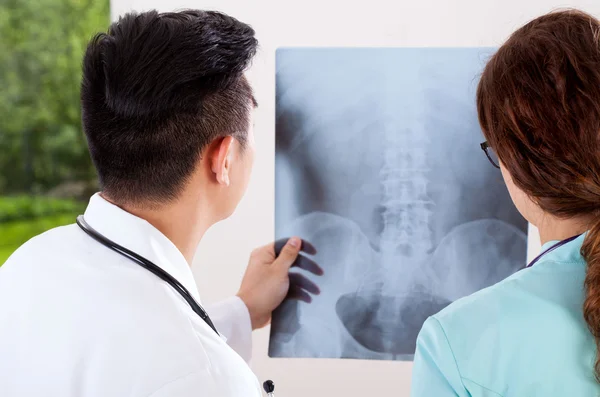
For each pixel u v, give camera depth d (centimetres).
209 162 75
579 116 63
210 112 72
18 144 288
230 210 82
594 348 65
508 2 122
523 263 128
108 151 71
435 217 128
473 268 129
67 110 292
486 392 66
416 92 125
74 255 69
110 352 61
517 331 67
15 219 281
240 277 132
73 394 61
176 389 58
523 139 65
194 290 74
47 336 64
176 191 73
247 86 80
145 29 70
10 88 286
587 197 65
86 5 288
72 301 64
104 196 75
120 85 69
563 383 65
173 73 69
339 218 129
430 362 70
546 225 73
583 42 65
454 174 127
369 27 125
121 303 63
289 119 127
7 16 284
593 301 62
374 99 126
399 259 130
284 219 130
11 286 69
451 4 123
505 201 127
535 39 67
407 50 125
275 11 125
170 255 72
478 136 126
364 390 134
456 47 124
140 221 70
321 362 134
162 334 61
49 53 288
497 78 68
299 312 132
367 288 131
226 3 125
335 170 128
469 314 69
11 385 64
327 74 126
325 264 130
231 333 128
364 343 132
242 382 63
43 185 292
